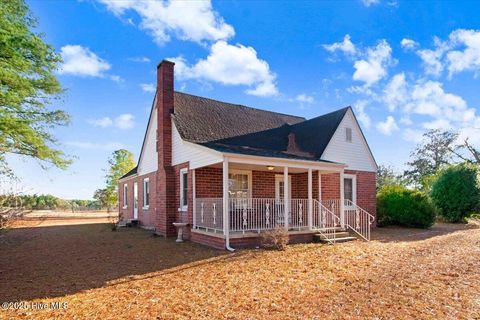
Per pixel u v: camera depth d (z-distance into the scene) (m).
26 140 14.40
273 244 10.20
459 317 4.31
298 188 14.95
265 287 5.79
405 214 16.16
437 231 14.62
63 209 40.62
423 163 35.25
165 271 7.19
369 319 4.26
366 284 5.90
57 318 4.45
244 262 7.88
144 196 18.30
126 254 9.38
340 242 11.10
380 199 17.34
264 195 14.04
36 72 14.42
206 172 12.59
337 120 15.48
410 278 6.28
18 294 5.59
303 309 4.67
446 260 7.91
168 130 14.14
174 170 13.80
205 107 15.71
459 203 18.95
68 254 9.53
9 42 12.10
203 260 8.26
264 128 16.42
